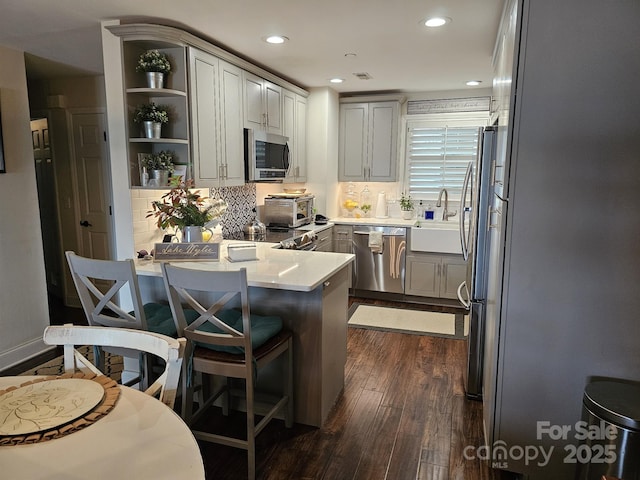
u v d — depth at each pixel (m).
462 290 4.66
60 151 4.42
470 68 3.95
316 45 3.25
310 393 2.46
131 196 2.89
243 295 1.87
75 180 4.42
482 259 2.68
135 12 2.57
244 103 3.59
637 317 1.79
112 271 2.06
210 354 2.05
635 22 1.66
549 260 1.84
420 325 4.21
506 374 1.96
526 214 1.84
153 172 2.82
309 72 4.14
